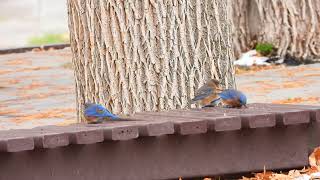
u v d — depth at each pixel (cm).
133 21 1449
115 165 1224
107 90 1462
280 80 2689
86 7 1472
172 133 1229
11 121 2122
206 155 1269
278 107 1362
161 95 1450
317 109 1301
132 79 1450
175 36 1456
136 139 1232
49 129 1243
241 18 3184
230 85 1499
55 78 3075
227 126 1248
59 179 1196
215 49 1484
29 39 5659
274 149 1301
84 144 1202
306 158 1317
